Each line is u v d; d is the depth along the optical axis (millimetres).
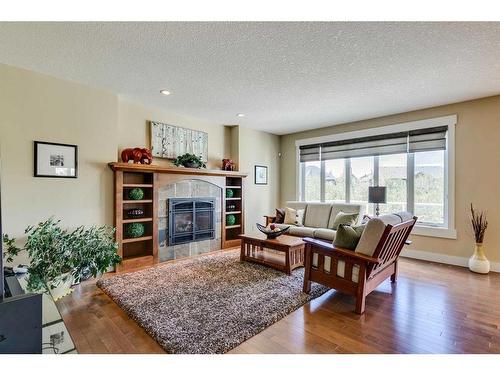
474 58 2531
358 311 2316
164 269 3518
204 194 4629
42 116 2959
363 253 2383
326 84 3203
